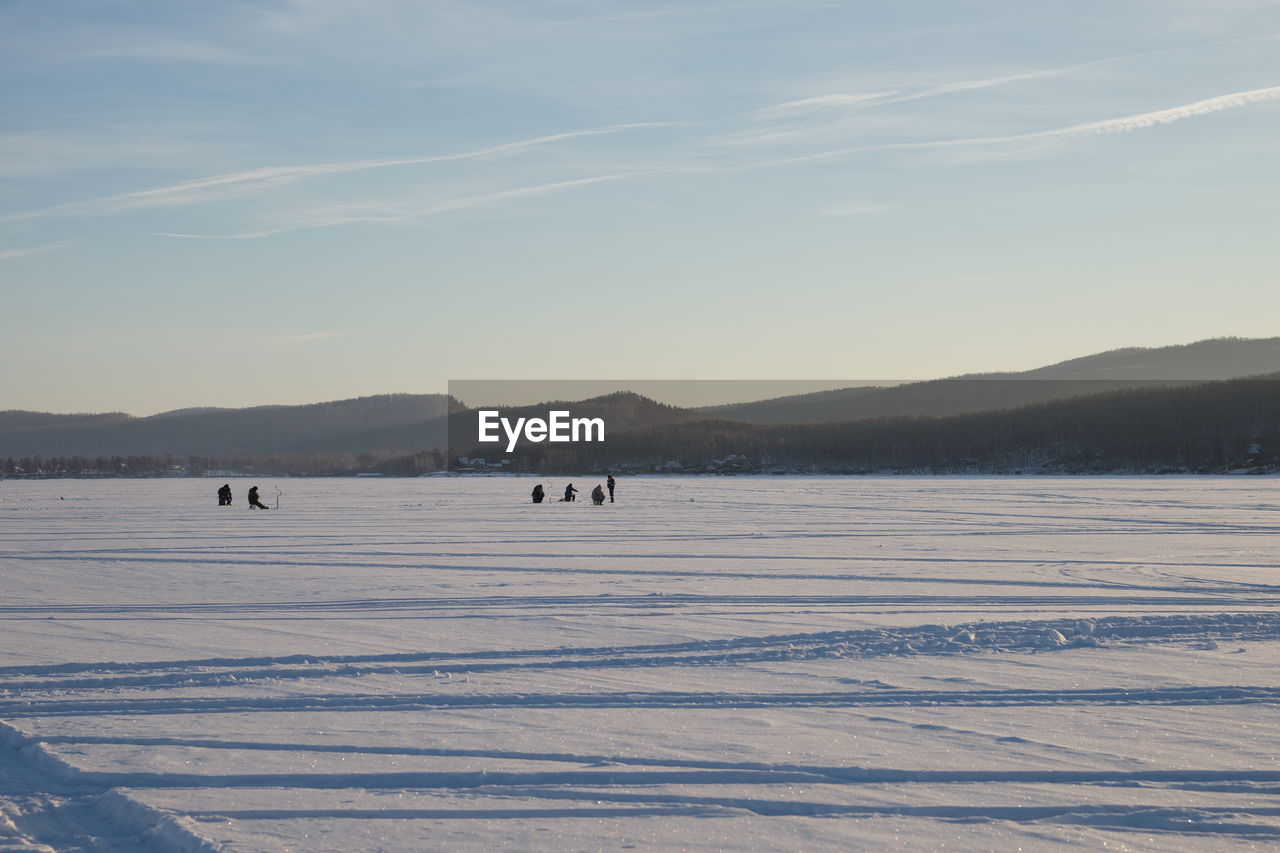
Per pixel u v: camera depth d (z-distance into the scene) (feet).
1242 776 24.72
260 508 165.89
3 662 37.65
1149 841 20.75
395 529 114.62
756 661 38.11
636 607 52.19
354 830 21.09
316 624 46.80
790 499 201.26
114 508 171.94
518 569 71.20
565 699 32.17
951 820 21.84
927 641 41.73
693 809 22.39
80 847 20.30
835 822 21.70
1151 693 32.86
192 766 25.12
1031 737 27.89
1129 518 131.03
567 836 20.84
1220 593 57.06
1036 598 55.16
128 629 45.39
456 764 25.44
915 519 131.13
